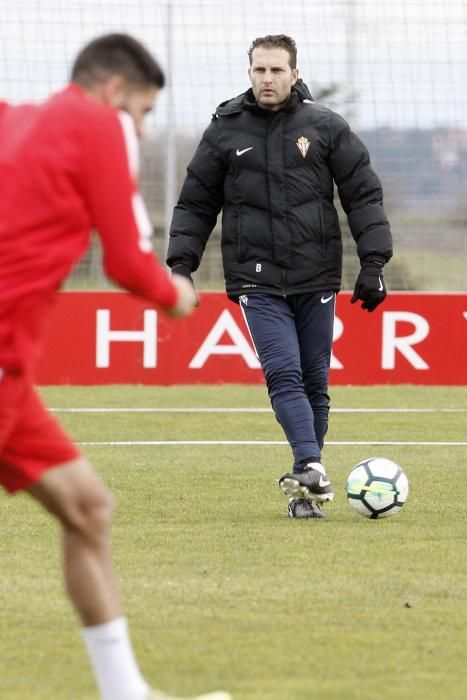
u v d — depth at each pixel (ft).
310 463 74.69
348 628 50.29
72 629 50.01
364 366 164.96
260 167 76.69
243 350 165.07
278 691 41.88
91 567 39.01
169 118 166.50
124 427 124.57
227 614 52.39
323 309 78.23
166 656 46.09
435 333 165.27
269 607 53.62
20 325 36.63
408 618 51.93
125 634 39.22
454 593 56.39
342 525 73.31
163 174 167.22
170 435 118.93
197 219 79.25
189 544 67.15
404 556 64.39
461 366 165.48
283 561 62.90
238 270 77.82
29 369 37.29
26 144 36.47
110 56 38.50
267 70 75.31
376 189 77.82
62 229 36.60
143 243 37.17
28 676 43.62
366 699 41.11
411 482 90.79
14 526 72.33
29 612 52.65
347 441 115.75
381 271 77.66
